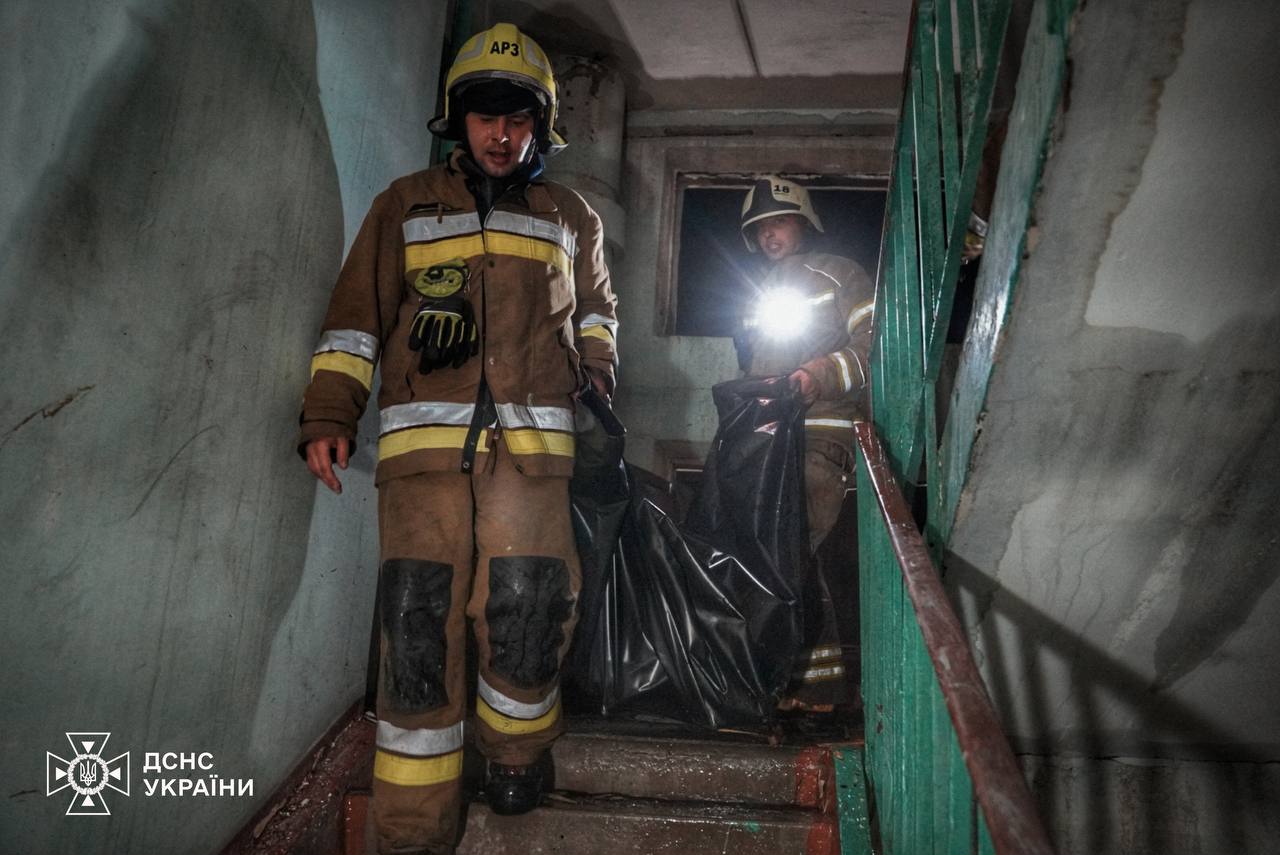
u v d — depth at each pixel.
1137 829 2.44
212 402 1.80
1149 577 2.01
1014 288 1.58
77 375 1.43
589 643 2.47
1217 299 1.54
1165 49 1.29
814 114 4.37
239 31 1.86
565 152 4.01
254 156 1.92
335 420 1.96
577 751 2.35
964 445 1.86
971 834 1.21
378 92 2.57
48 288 1.36
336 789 2.21
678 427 4.13
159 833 1.70
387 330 2.15
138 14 1.55
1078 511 1.90
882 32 3.76
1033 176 1.46
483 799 2.22
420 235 2.16
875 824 2.04
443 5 3.11
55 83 1.37
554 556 2.06
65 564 1.43
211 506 1.81
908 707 1.62
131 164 1.54
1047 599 2.10
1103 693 2.28
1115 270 1.53
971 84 1.88
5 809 1.34
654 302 4.27
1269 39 1.27
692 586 2.56
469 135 2.18
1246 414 1.69
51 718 1.42
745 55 4.00
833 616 2.78
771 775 2.29
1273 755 2.41
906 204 2.31
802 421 2.72
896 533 1.76
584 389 2.23
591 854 2.15
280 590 2.10
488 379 2.05
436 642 1.97
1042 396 1.71
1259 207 1.43
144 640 1.63
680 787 2.31
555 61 4.08
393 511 2.04
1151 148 1.39
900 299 2.35
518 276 2.13
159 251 1.62
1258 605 2.02
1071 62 1.33
